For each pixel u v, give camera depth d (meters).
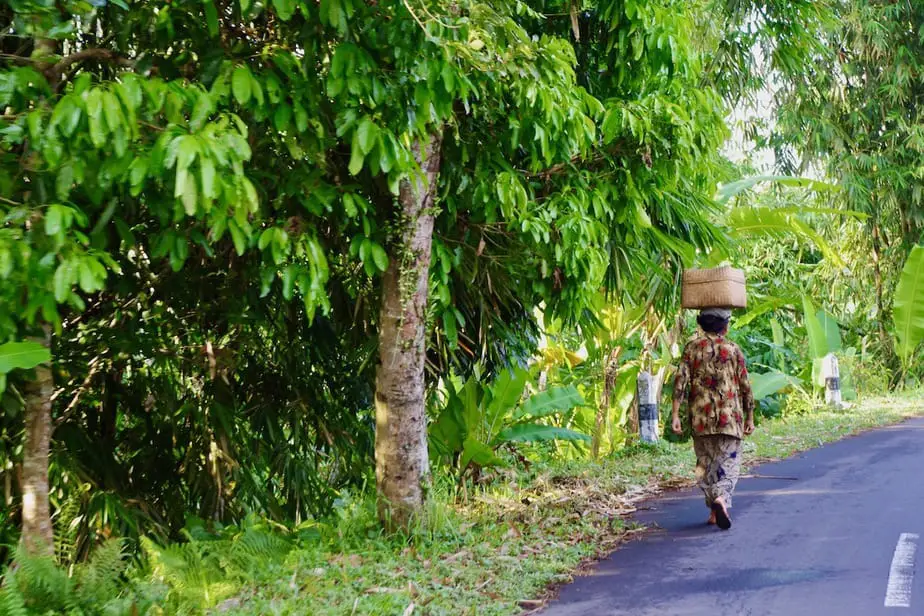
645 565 5.57
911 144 16.08
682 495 7.95
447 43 4.85
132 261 6.62
